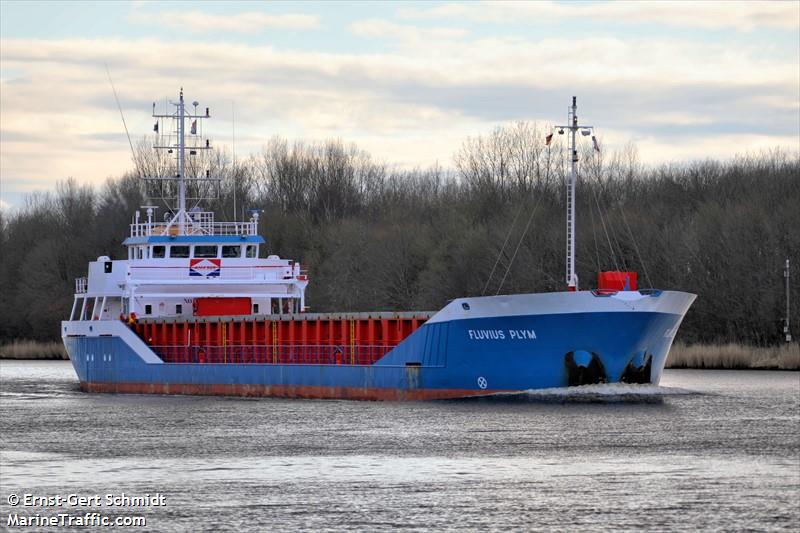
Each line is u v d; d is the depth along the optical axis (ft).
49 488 539.29
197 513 490.49
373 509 492.95
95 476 564.30
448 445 626.23
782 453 602.44
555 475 551.18
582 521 473.67
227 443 651.25
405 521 474.90
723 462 579.07
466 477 548.72
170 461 599.57
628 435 654.12
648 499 505.25
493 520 475.72
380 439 649.20
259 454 613.52
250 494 520.83
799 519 474.90
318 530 464.65
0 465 595.06
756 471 558.97
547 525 468.75
